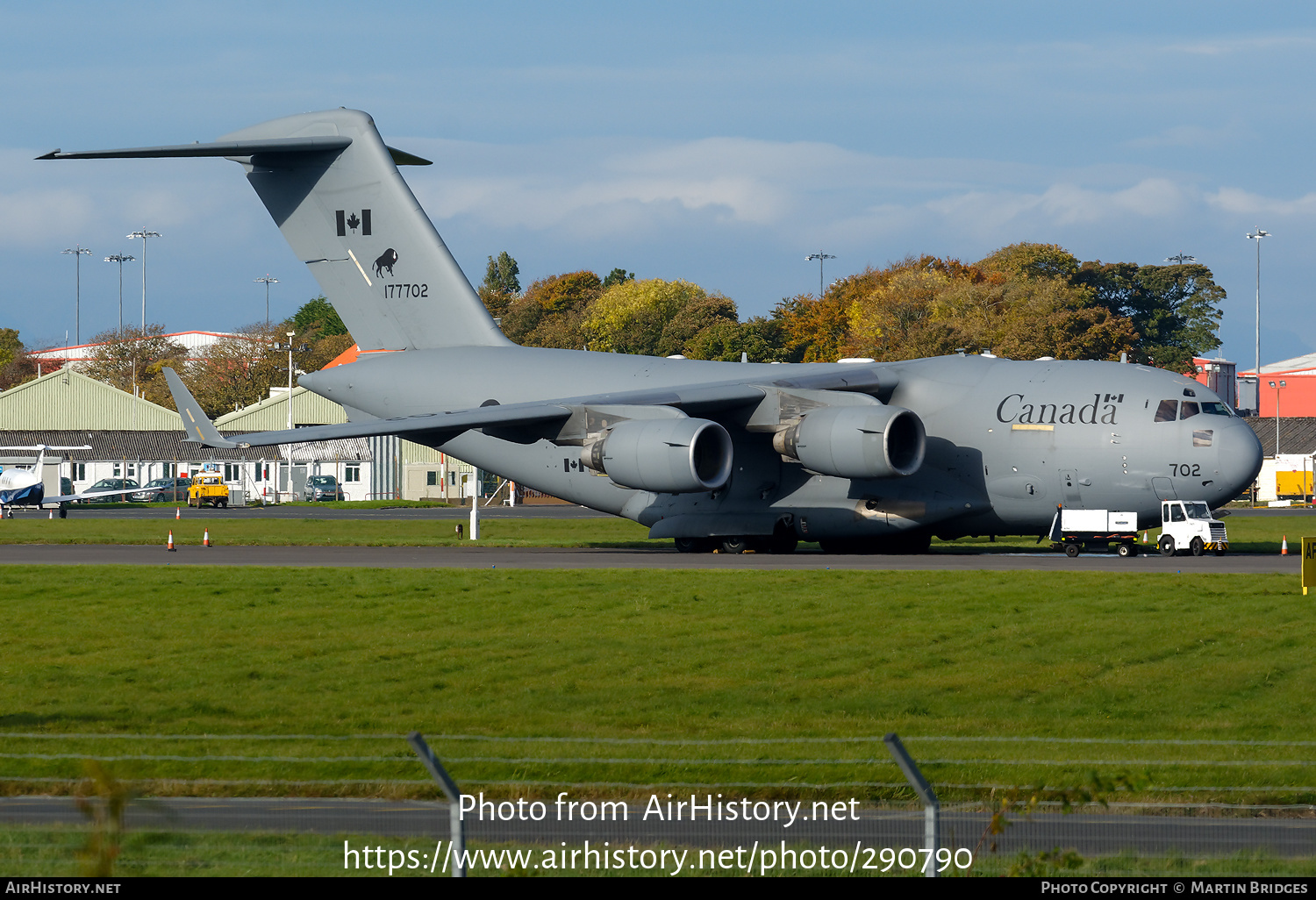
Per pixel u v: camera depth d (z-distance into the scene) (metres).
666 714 26.64
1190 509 55.22
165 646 35.22
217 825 18.50
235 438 55.66
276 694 29.28
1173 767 21.19
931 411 58.88
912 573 47.41
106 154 58.19
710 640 34.75
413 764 21.77
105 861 13.15
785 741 22.80
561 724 25.72
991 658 32.12
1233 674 29.92
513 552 63.94
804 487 58.97
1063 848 17.27
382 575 49.97
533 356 65.00
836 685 29.41
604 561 56.03
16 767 21.62
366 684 30.22
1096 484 55.75
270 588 46.41
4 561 59.81
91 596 44.78
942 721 25.70
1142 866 16.23
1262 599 40.25
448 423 54.12
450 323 66.31
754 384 58.25
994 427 57.31
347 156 66.12
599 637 35.47
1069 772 20.94
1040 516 57.19
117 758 22.14
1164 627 35.53
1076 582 44.53
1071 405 56.31
